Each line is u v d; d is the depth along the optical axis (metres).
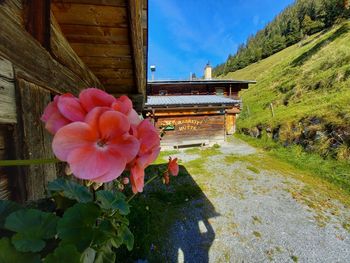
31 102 0.97
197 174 6.07
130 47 1.88
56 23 1.40
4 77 0.77
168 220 3.62
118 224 0.57
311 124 7.13
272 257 2.75
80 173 0.37
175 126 10.33
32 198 0.93
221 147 9.86
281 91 14.39
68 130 0.37
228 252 2.86
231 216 3.74
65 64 1.55
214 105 10.32
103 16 1.43
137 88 3.15
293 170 5.99
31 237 0.38
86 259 0.42
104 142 0.40
